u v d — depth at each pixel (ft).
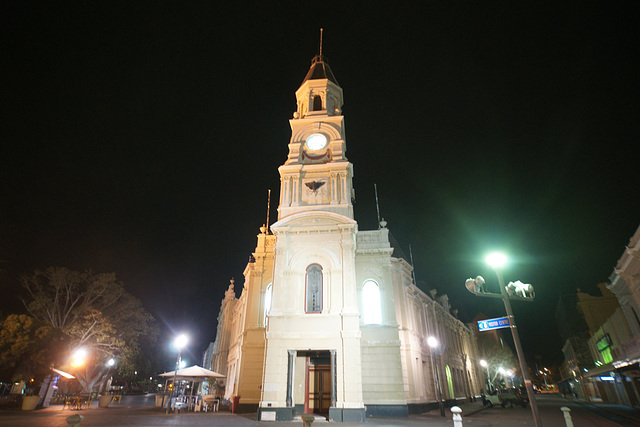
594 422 66.33
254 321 95.91
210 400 90.68
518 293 41.65
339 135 96.99
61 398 108.88
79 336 106.83
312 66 121.90
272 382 70.08
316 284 80.28
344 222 83.15
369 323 84.94
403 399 76.79
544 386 359.46
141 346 148.36
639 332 84.33
